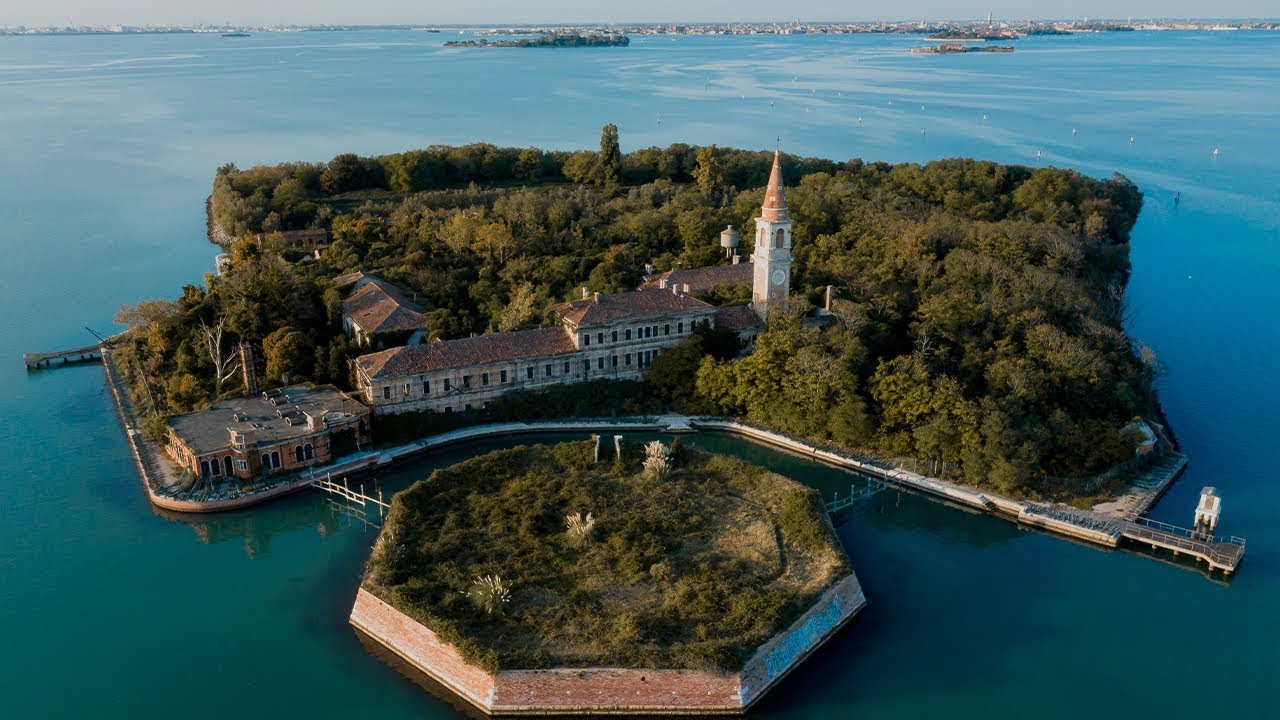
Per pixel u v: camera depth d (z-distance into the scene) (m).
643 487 103.94
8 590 92.06
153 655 82.44
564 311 142.38
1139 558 99.81
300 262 183.50
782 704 76.62
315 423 113.75
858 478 117.56
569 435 128.62
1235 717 76.12
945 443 114.75
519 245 183.00
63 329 177.00
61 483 113.75
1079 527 103.25
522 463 108.94
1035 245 180.12
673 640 77.56
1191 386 150.12
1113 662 82.88
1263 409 140.38
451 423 126.94
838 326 132.88
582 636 77.94
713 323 144.12
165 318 145.12
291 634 85.56
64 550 99.56
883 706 76.69
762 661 76.94
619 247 183.12
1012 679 80.31
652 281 164.75
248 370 125.19
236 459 109.88
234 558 99.31
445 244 184.75
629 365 140.12
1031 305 143.12
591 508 98.88
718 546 93.12
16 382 148.75
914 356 126.25
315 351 137.25
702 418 132.88
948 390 117.31
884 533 104.62
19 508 107.75
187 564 97.81
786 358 129.38
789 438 126.38
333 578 95.12
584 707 74.25
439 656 77.88
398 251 182.88
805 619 81.69
